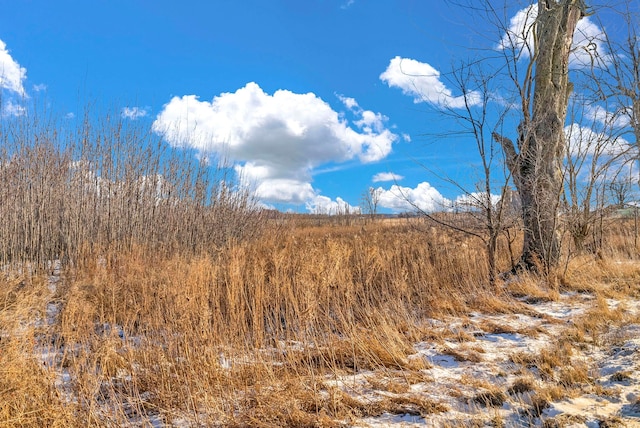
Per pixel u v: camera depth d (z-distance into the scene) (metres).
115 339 5.72
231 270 8.17
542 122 10.05
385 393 4.55
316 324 7.16
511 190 9.72
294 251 11.02
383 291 8.41
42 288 8.51
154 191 13.67
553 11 10.00
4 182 10.88
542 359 5.24
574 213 10.91
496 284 8.97
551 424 3.66
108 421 3.91
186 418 4.05
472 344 6.12
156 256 10.94
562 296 8.66
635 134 10.72
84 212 11.98
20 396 3.85
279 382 4.75
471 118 9.30
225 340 6.01
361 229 22.02
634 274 9.55
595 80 10.91
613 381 4.52
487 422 3.86
